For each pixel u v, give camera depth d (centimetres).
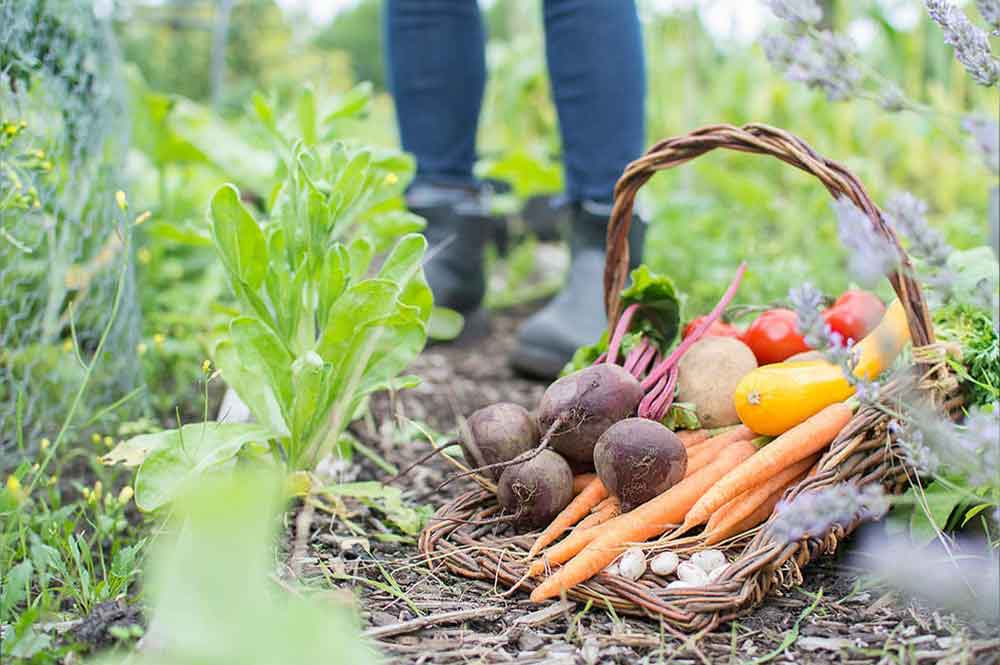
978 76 114
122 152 221
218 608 92
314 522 161
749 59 452
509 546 141
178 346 235
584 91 235
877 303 166
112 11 223
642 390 147
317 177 168
